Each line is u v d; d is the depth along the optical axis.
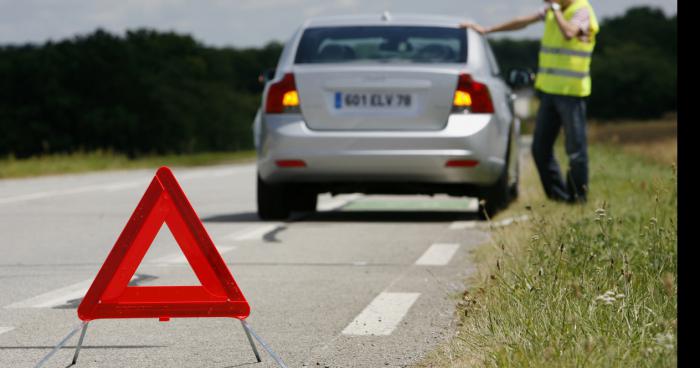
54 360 20.16
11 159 109.88
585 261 25.08
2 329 23.16
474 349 18.77
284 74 43.88
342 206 54.94
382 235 40.72
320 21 46.28
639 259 26.41
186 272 31.48
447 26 45.75
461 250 35.97
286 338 22.08
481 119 43.09
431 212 51.16
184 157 130.00
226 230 42.84
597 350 16.94
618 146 114.06
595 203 44.34
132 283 29.31
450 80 43.06
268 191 45.75
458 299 26.14
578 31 45.88
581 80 46.25
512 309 20.56
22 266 33.00
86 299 19.39
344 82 43.22
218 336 22.39
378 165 42.78
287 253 35.59
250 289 28.33
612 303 19.34
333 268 32.09
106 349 21.12
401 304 25.80
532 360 17.02
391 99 43.06
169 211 19.28
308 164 43.12
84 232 42.59
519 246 31.39
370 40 44.88
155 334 22.61
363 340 21.77
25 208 53.69
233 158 139.38
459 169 42.75
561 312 19.70
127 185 71.81
